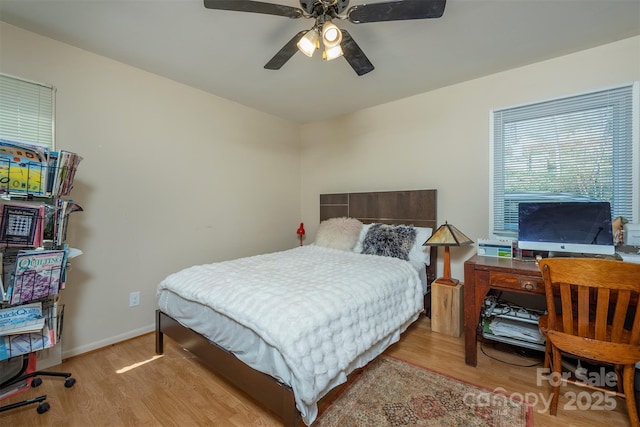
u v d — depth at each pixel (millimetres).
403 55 2197
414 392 1646
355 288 1728
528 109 2412
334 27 1402
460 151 2746
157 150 2535
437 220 2895
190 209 2785
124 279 2336
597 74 2111
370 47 2076
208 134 2936
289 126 3928
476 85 2637
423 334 2432
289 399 1224
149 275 2488
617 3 1624
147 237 2475
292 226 3967
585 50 2148
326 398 1595
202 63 2318
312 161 4000
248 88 2816
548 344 1795
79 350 2094
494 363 1964
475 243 2684
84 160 2117
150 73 2479
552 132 2314
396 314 1942
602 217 1862
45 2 1598
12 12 1684
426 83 2721
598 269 1332
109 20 1767
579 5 1643
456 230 2477
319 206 3912
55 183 1687
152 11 1680
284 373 1246
